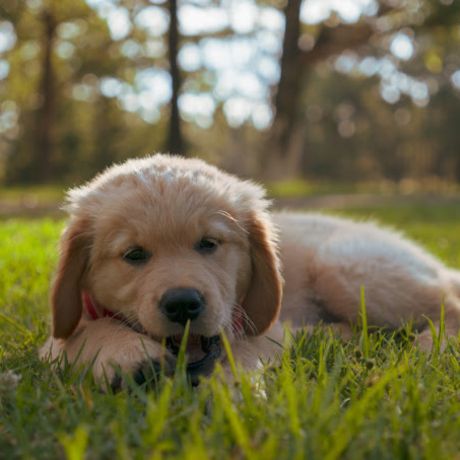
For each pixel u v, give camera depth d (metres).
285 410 0.56
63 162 7.68
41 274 1.21
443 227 2.52
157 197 0.73
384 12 4.39
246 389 0.58
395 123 12.61
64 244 0.74
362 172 12.93
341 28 4.47
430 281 0.89
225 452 0.52
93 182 0.80
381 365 0.69
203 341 0.70
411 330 0.84
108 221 0.72
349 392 0.63
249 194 0.79
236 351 0.73
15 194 5.21
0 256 1.41
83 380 0.65
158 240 0.71
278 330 0.80
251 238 0.77
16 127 8.20
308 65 4.62
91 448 0.54
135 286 0.70
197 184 0.75
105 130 8.32
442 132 11.70
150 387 0.63
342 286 0.88
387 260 0.89
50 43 6.47
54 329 0.74
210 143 10.98
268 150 4.59
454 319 0.87
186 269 0.69
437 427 0.56
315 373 0.67
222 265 0.73
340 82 12.35
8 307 0.97
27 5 6.04
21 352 0.77
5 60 6.73
